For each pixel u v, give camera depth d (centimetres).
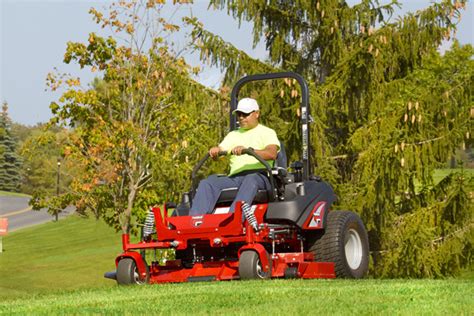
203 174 2383
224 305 730
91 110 2600
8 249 5262
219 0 2383
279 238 1142
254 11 2431
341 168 2403
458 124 2119
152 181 2523
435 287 870
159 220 1113
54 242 5516
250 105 1216
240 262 1036
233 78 2388
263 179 1137
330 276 1171
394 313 659
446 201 2180
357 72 2212
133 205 2581
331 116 2381
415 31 2261
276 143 1204
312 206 1170
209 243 1119
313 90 2195
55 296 921
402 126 2141
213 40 2359
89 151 2547
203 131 2427
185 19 2367
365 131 2181
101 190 2573
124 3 2570
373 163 2119
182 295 830
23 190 14662
